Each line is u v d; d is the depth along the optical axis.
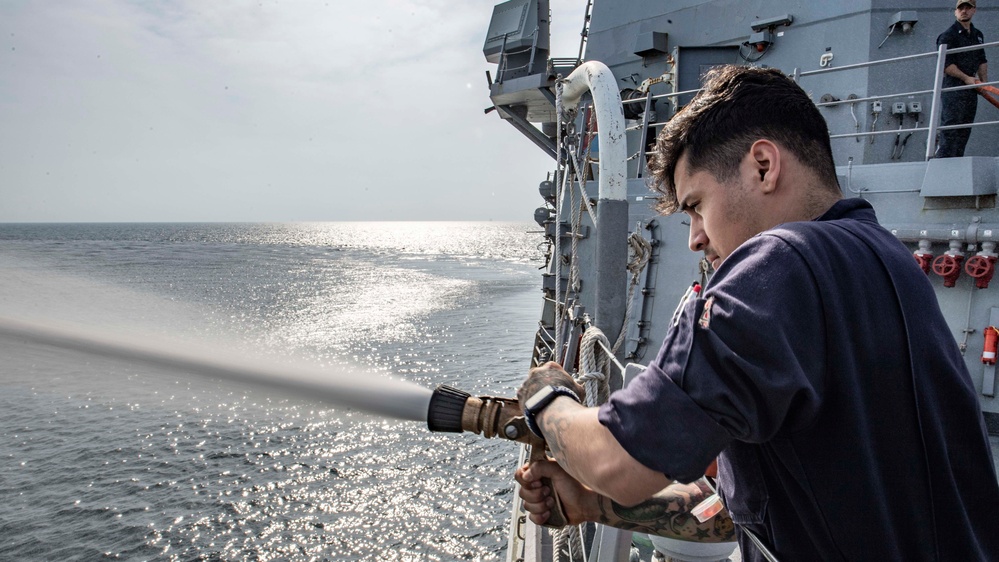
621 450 0.94
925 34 6.56
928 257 4.70
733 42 7.92
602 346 2.01
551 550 3.64
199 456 17.36
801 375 0.88
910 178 4.88
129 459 17.03
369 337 32.19
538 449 1.44
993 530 1.00
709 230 1.17
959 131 5.37
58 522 13.94
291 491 15.55
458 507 14.91
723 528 1.43
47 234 193.12
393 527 14.08
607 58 9.52
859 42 6.75
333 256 106.00
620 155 2.46
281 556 12.98
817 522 0.97
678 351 0.95
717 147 1.13
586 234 3.61
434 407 1.25
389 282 62.44
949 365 1.00
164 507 14.66
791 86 1.15
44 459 16.88
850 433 0.93
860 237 1.03
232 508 14.75
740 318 0.90
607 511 1.41
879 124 6.58
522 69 13.13
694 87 8.03
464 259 105.25
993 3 6.47
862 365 0.95
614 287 2.45
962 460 1.00
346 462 17.20
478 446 18.25
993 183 4.49
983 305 4.52
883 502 0.95
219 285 50.69
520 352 29.25
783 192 1.10
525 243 180.25
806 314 0.92
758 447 1.04
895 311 0.98
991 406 4.39
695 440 0.89
